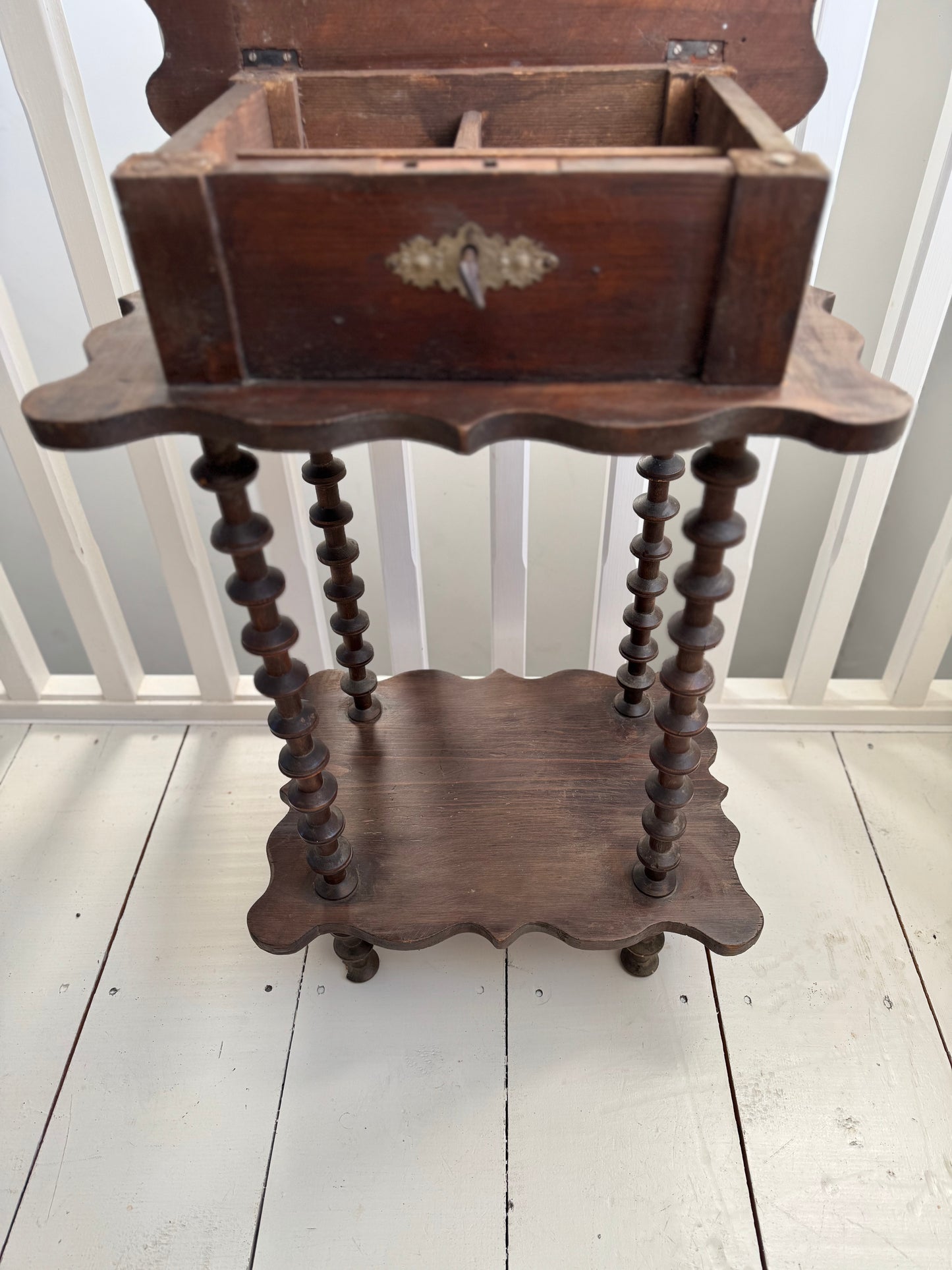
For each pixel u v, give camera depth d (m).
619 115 0.79
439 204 0.56
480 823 1.07
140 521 1.86
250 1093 1.04
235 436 0.61
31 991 1.14
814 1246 0.92
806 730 1.48
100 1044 1.09
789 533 1.85
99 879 1.27
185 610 1.36
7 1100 1.04
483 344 0.62
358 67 0.79
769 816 1.34
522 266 0.58
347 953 1.09
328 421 0.59
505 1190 0.96
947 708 1.46
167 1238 0.93
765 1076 1.04
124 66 1.29
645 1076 1.04
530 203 0.56
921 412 1.56
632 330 0.61
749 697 1.47
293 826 1.09
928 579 1.31
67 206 1.04
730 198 0.54
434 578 1.94
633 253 0.57
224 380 0.63
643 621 1.10
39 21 0.91
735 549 1.29
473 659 2.14
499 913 0.97
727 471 0.67
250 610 0.76
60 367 1.66
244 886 1.26
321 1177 0.97
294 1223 0.94
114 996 1.14
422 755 1.16
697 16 0.75
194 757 1.45
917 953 1.16
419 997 1.12
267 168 0.56
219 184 0.55
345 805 1.09
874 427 0.57
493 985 1.13
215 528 0.72
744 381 0.62
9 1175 0.98
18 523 1.85
